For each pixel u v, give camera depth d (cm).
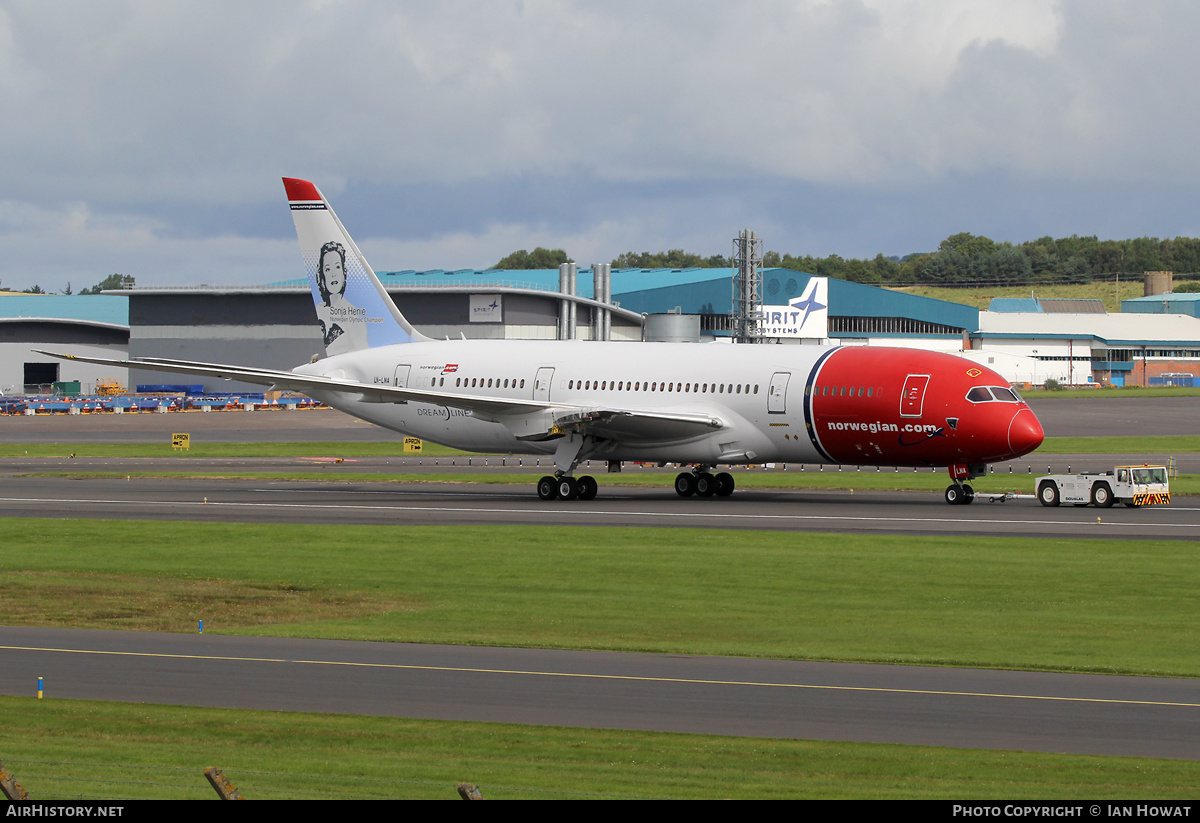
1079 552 13750
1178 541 14600
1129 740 6606
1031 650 8975
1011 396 18588
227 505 19312
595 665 8444
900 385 18738
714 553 13812
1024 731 6781
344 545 14550
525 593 11456
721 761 6175
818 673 8206
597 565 13025
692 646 9119
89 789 5662
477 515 17738
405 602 11031
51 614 10444
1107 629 9756
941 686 7825
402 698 7519
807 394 19288
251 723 6944
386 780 5800
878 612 10494
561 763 6131
